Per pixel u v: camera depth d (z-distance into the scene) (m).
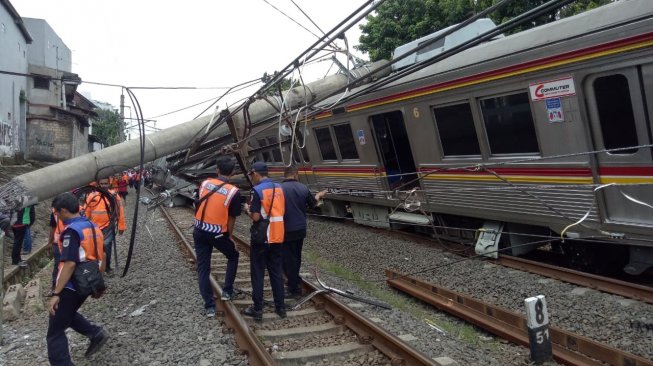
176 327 5.59
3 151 22.28
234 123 8.48
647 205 5.94
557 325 5.52
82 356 4.97
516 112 7.39
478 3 15.12
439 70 8.52
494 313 5.69
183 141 8.66
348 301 6.56
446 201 9.05
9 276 8.43
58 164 7.60
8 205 7.07
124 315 6.23
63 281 4.25
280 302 5.91
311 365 4.64
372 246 10.37
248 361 4.63
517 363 4.65
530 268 7.61
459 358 4.71
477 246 8.62
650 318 5.37
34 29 33.94
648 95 5.70
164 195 8.62
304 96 8.57
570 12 14.06
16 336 5.65
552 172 7.00
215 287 6.73
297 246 6.64
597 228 6.55
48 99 30.44
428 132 9.03
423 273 8.04
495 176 7.90
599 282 6.53
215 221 5.88
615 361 4.39
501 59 7.26
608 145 6.32
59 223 5.33
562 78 6.51
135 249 11.16
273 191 5.86
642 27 5.55
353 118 10.90
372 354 4.83
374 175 11.02
